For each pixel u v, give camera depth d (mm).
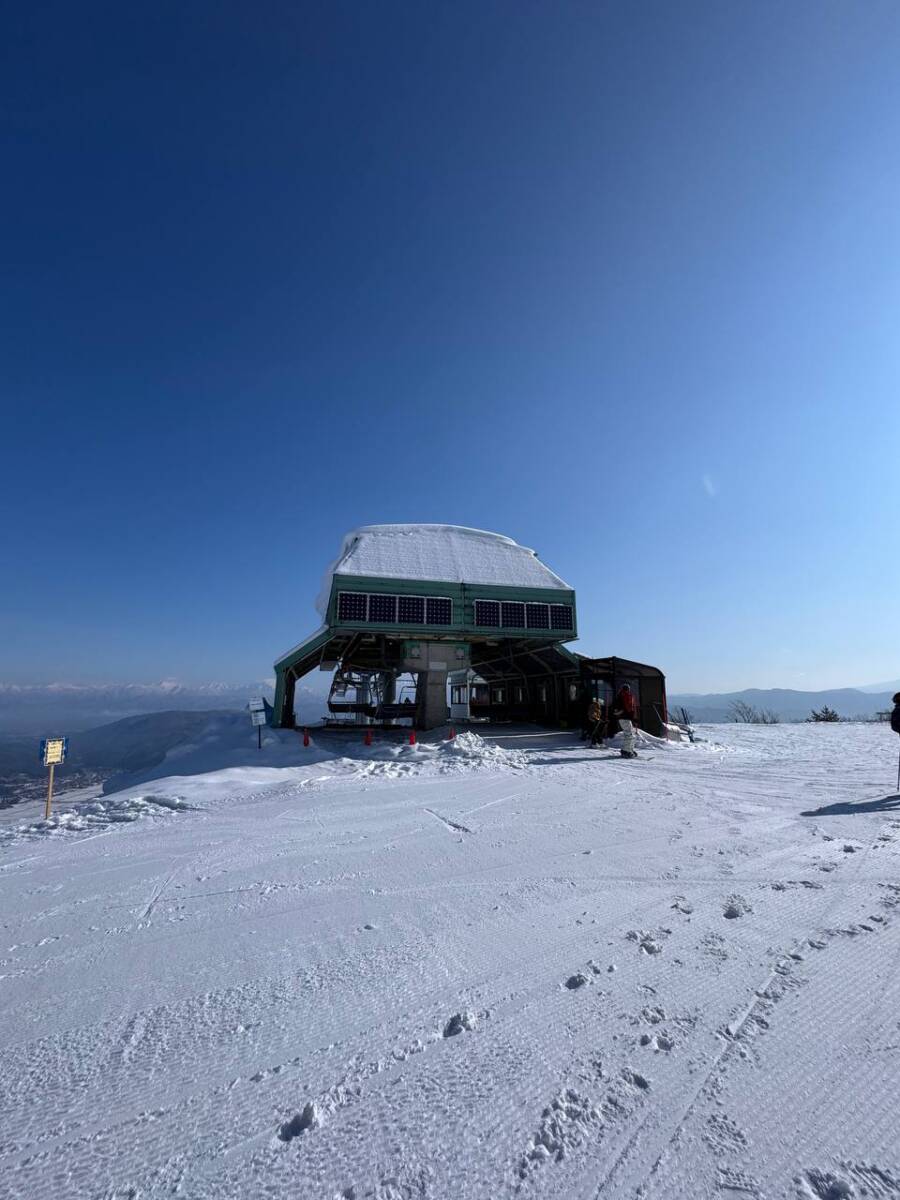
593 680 20531
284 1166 2289
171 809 10164
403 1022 3275
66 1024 3404
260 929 4695
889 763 13578
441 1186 2160
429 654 20438
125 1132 2516
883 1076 2684
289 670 20344
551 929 4457
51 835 8672
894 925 4293
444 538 20656
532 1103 2578
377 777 12906
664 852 6406
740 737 21875
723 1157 2236
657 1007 3320
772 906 4750
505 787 11148
